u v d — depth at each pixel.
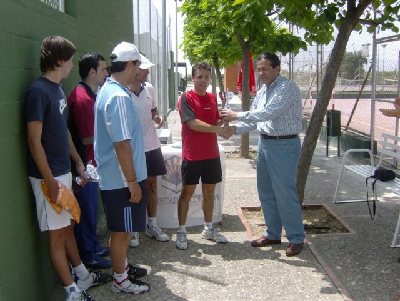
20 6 3.31
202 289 4.24
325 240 5.32
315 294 4.11
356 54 12.34
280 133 4.82
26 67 3.42
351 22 5.63
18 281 3.21
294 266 4.68
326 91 5.71
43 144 3.43
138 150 3.87
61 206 3.41
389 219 6.04
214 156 5.14
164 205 5.82
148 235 5.52
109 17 6.39
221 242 5.29
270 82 4.86
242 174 8.75
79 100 4.38
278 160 4.86
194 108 5.00
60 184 3.46
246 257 4.93
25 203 3.38
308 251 5.04
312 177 8.48
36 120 3.27
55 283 4.08
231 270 4.61
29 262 3.44
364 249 5.05
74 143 4.48
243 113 4.86
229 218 6.21
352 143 10.49
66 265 3.70
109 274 4.45
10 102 3.13
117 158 3.78
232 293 4.16
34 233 3.56
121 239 4.04
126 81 3.85
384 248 5.07
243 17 7.46
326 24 5.98
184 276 4.50
